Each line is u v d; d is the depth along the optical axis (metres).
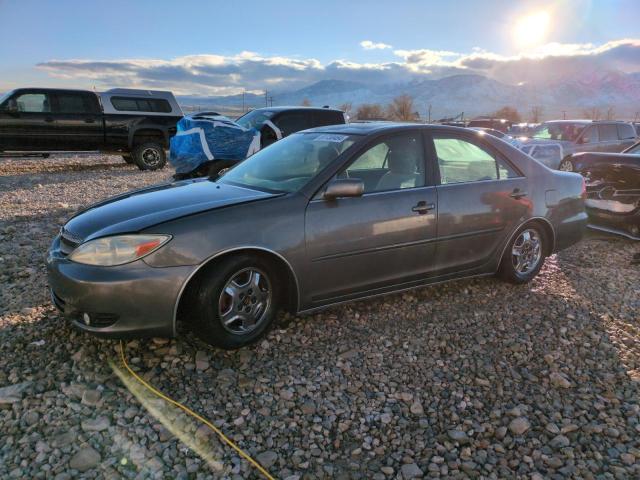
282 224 3.52
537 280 5.22
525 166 4.90
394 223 3.97
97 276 3.11
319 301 3.82
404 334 3.95
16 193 10.08
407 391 3.22
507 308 4.48
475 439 2.82
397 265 4.08
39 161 16.50
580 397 3.21
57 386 3.09
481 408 3.08
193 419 2.85
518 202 4.72
